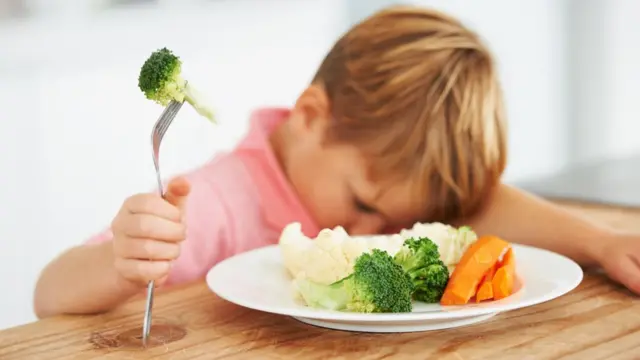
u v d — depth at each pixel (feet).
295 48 6.58
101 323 2.66
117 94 5.91
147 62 2.42
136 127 6.01
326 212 3.83
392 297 2.53
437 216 3.70
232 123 6.31
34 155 5.76
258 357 2.42
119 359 2.43
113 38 5.84
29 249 5.80
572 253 3.14
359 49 3.87
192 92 2.44
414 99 3.68
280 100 6.56
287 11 6.48
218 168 3.86
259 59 6.40
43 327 2.64
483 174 3.62
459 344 2.46
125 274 2.59
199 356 2.43
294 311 2.45
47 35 5.66
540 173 5.87
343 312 2.47
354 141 3.76
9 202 5.73
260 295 2.62
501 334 2.52
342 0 6.61
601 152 5.80
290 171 3.87
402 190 3.70
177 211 2.64
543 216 3.38
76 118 5.83
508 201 3.54
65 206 5.86
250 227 3.78
